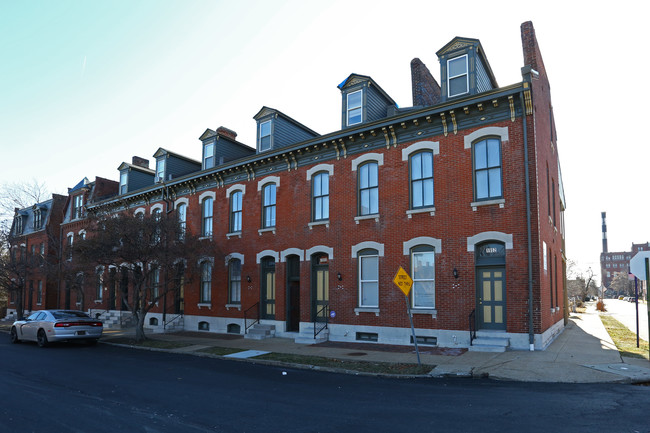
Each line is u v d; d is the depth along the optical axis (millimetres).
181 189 25375
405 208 16719
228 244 22594
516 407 8148
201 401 8914
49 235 31594
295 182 20250
